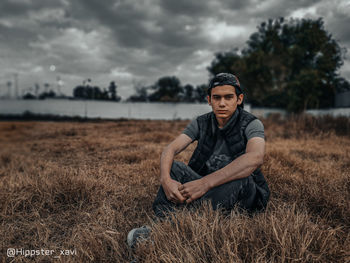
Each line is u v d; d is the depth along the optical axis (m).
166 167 1.68
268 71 31.59
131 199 2.17
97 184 2.39
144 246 1.25
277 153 3.70
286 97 29.94
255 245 1.15
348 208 1.69
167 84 57.72
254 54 32.69
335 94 32.84
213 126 1.74
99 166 3.50
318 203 1.83
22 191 2.21
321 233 1.19
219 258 1.06
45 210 1.99
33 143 6.23
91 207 2.00
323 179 2.50
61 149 5.21
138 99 52.44
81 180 2.28
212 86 1.57
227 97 1.55
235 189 1.53
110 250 1.42
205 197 1.59
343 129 7.89
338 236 1.38
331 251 1.10
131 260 1.28
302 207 1.83
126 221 1.76
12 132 9.66
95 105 36.97
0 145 5.73
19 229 1.71
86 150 5.09
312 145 5.33
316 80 29.08
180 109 38.94
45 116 32.06
